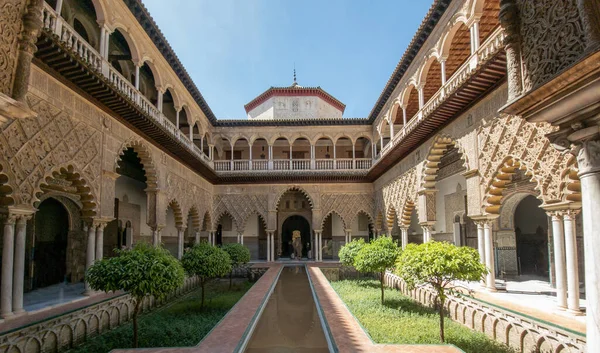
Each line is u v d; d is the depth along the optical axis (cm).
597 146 219
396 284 1179
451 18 939
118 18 906
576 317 570
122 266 582
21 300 614
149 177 1168
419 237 1772
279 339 633
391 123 1528
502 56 641
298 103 2145
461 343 609
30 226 966
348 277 1563
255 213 1939
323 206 1925
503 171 757
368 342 542
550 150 617
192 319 809
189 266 910
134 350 502
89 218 811
